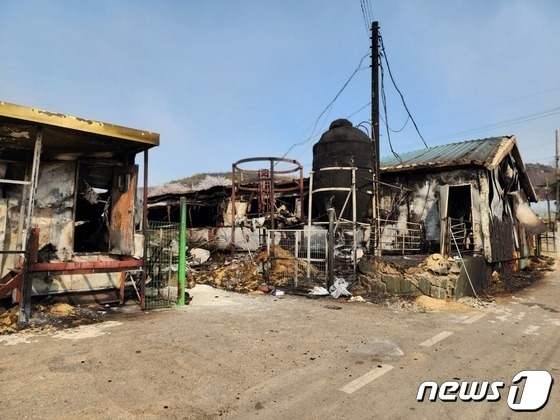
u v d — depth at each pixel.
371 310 8.13
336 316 7.47
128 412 3.33
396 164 15.41
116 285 8.65
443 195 13.40
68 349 5.05
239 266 13.25
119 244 8.28
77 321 6.61
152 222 9.13
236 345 5.37
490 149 14.37
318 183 14.22
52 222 8.18
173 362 4.62
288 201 18.55
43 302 7.53
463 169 13.59
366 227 13.39
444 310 8.21
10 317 6.38
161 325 6.46
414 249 13.38
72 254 8.30
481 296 10.17
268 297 9.70
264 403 3.56
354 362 4.74
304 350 5.20
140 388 3.84
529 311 8.25
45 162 8.30
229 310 7.91
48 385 3.88
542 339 5.91
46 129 6.55
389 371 4.44
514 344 5.62
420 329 6.52
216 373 4.29
